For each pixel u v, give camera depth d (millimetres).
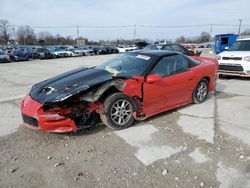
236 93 6680
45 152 3453
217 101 5855
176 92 4852
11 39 87938
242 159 3197
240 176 2840
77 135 3945
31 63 21484
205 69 5551
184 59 5227
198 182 2746
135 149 3496
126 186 2703
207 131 4062
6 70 15250
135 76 4266
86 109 3848
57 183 2775
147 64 4539
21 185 2752
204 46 56250
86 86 3855
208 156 3283
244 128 4184
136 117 4301
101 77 4266
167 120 4566
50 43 89688
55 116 3596
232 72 8641
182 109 5207
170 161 3180
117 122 4078
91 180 2818
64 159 3266
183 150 3449
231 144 3604
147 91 4293
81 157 3307
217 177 2830
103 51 37375
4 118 4828
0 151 3488
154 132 4043
